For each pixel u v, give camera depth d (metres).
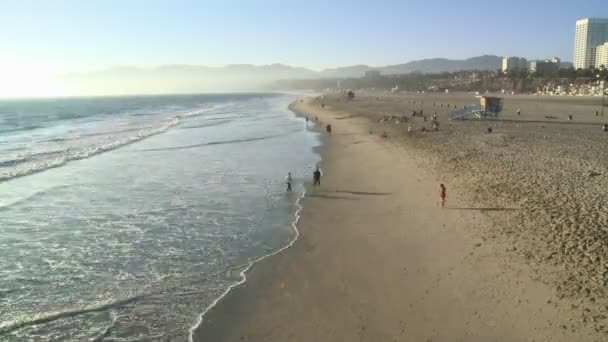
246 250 16.55
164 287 13.59
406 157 32.75
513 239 15.38
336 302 12.52
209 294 13.16
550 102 106.69
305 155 37.31
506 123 56.75
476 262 14.14
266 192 24.84
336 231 18.36
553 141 38.31
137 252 16.36
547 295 11.70
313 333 11.05
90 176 29.17
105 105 163.62
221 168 31.77
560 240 14.79
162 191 25.12
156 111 113.25
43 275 14.46
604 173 24.00
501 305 11.59
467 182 23.48
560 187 21.12
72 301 12.74
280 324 11.52
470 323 11.00
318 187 25.66
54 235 18.14
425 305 12.04
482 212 18.53
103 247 16.86
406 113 78.00
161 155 37.53
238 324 11.55
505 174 24.52
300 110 101.62
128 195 24.28
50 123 76.12
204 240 17.55
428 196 21.86
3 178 28.17
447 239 16.31
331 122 67.25
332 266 14.93
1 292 13.27
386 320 11.46
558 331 10.23
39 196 24.09
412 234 17.28
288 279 14.08
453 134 45.00
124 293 13.22
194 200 23.25
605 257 13.23
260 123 69.38
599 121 58.78
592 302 11.07
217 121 74.50
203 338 10.97
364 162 32.72
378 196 23.12
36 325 11.49
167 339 10.93
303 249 16.56
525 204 18.88
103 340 10.87
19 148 42.19
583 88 152.50
